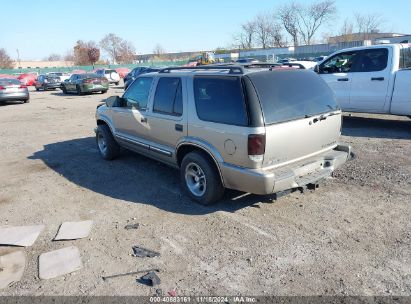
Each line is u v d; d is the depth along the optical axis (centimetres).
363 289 323
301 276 344
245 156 417
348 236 409
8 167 727
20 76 4338
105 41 9344
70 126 1178
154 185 586
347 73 918
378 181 565
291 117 435
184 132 497
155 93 554
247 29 8212
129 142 638
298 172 443
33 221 477
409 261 360
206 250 392
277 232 424
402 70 834
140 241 415
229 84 433
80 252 398
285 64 514
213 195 480
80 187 593
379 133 880
